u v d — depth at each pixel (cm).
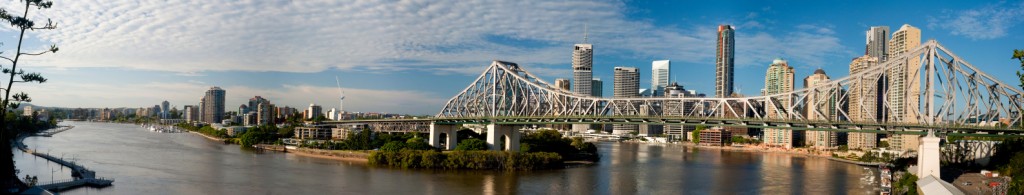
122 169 19862
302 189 16300
